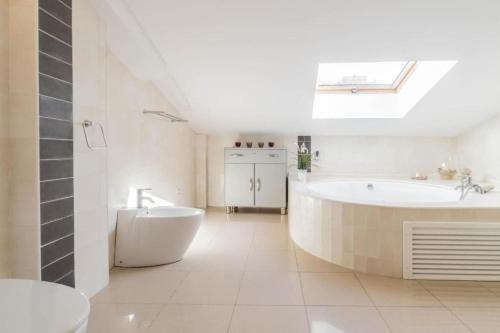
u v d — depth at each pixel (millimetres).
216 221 4523
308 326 1837
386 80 4203
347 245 2715
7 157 1685
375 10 2289
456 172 4742
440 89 3518
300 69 3176
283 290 2314
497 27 2420
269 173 4934
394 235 2541
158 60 2947
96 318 1922
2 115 1655
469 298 2193
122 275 2580
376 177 4980
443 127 4570
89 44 2156
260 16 2395
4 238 1680
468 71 3117
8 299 959
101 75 2309
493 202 2703
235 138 5371
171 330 1798
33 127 1688
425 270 2510
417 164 5016
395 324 1857
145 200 3279
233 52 2889
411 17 2340
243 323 1870
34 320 842
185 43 2744
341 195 4453
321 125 4746
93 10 2199
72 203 1990
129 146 2979
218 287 2363
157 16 2393
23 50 1677
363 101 4387
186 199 4781
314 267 2768
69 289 1028
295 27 2510
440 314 1976
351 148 5137
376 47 2727
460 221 2486
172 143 4133
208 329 1808
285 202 4934
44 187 1748
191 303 2117
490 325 1849
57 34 1843
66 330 796
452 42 2623
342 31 2531
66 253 1934
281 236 3756
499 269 2455
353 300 2160
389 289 2334
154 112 3291
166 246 2775
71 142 1976
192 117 4570
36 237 1705
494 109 3887
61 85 1881
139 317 1937
